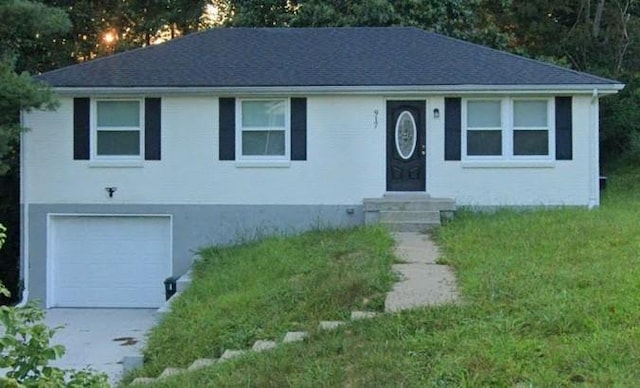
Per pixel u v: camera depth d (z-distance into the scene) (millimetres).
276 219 16094
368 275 9992
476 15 28203
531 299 7777
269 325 9102
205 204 16125
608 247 10609
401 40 18125
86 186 16172
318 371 6523
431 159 16109
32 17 15312
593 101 15953
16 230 20391
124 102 16188
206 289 11930
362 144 16094
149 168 16125
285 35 18516
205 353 8930
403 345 6777
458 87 15680
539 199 16031
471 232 13031
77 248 16344
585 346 6188
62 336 12961
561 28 30266
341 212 16062
